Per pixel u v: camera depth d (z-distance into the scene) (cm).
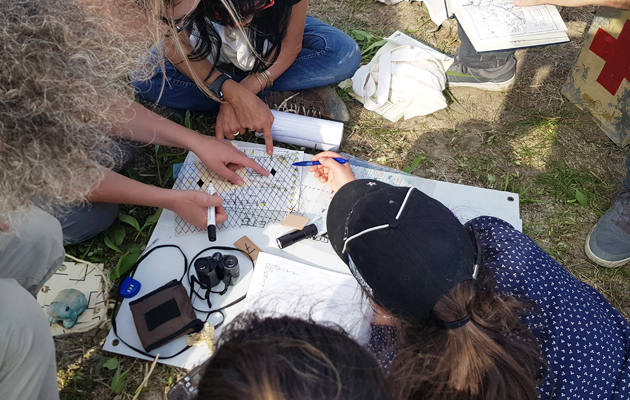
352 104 241
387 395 77
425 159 223
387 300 99
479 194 201
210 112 232
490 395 90
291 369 72
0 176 84
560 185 218
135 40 117
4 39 82
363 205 108
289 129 211
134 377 159
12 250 129
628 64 214
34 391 120
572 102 247
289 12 185
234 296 166
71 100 86
